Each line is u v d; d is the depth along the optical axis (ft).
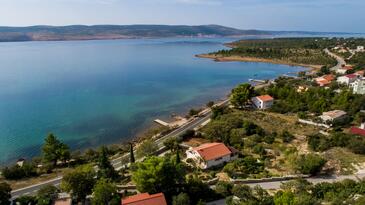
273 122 350.23
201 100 533.14
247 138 299.17
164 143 291.38
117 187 206.90
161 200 170.71
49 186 199.11
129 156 272.10
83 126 398.42
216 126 313.32
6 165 289.74
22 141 346.13
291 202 162.71
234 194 190.08
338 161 241.76
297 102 410.93
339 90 488.85
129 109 476.54
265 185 209.15
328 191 189.37
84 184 192.24
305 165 221.46
